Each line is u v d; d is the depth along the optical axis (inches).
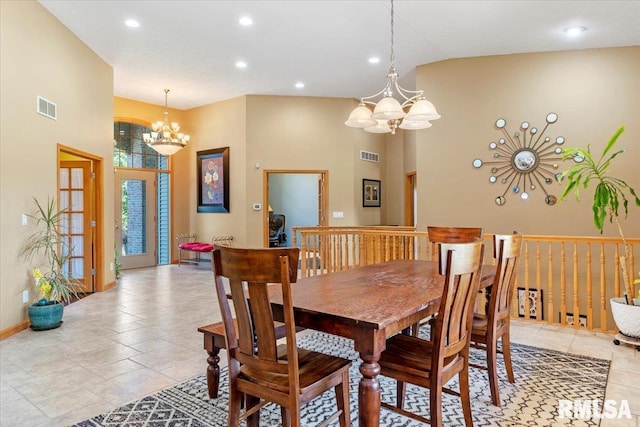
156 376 113.7
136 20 181.9
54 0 165.3
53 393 103.3
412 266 130.5
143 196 330.6
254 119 308.3
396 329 72.8
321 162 314.7
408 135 338.0
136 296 218.7
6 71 150.7
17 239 156.9
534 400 98.9
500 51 208.1
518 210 209.0
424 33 189.0
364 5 164.9
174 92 301.1
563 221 199.2
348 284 99.3
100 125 228.4
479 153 217.5
